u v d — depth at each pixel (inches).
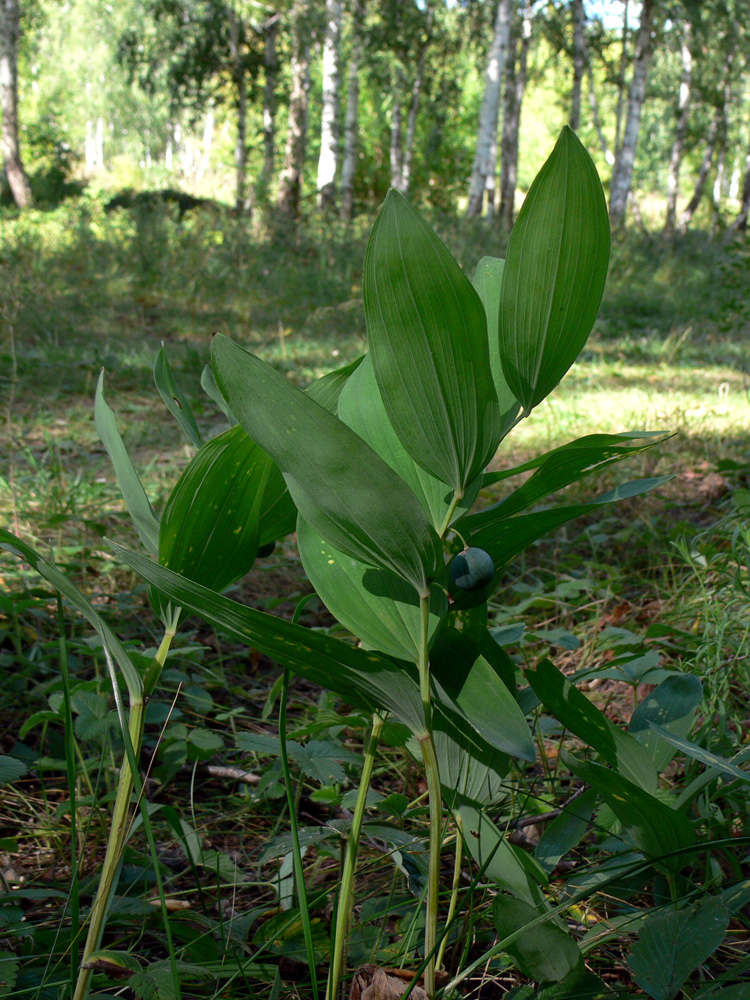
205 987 17.1
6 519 48.9
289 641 13.7
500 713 13.9
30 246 172.1
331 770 20.1
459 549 14.9
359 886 20.3
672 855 14.7
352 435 12.6
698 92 422.3
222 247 194.7
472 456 13.6
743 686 27.0
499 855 15.6
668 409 82.5
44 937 17.6
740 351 130.7
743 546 33.7
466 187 473.1
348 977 17.5
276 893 20.5
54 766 23.4
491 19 339.6
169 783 26.1
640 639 28.4
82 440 73.3
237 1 309.1
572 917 18.8
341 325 146.3
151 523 15.6
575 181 12.6
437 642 14.6
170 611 15.2
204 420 82.4
